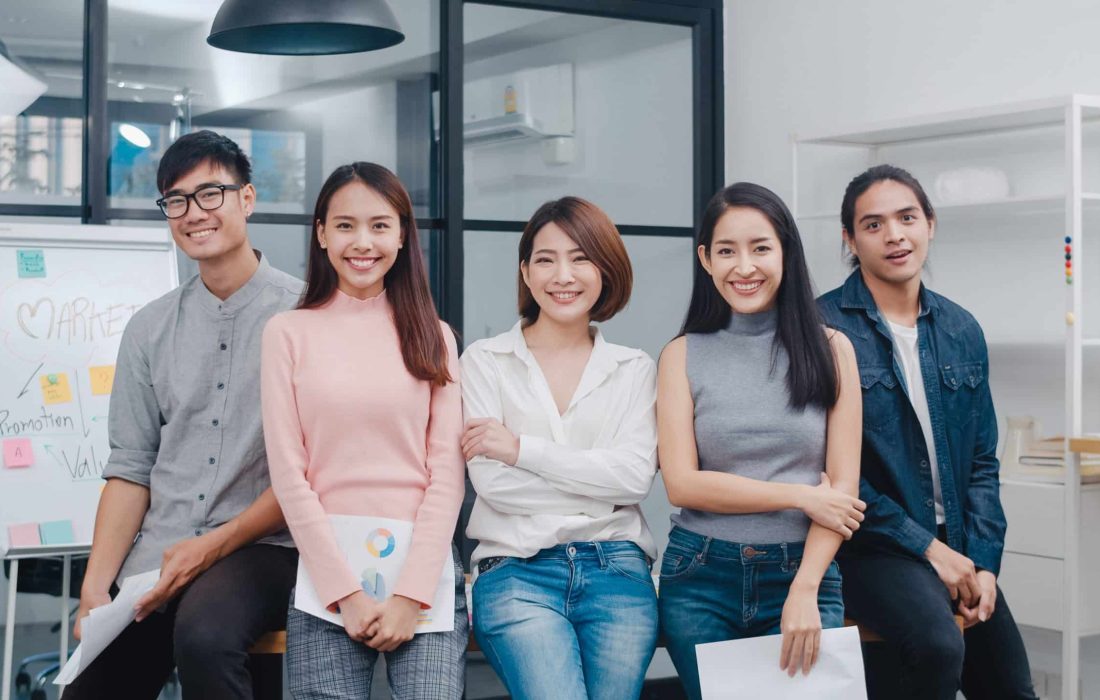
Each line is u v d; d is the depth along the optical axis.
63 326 3.14
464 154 4.23
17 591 3.46
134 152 3.85
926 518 2.55
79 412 3.08
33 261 3.17
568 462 2.26
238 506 2.43
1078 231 3.09
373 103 4.15
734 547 2.29
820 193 4.30
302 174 4.07
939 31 3.89
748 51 4.59
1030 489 3.19
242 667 2.17
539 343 2.44
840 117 4.23
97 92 3.79
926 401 2.57
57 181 3.77
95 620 2.14
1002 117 3.36
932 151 3.93
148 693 2.40
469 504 4.13
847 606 2.44
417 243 2.35
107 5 3.82
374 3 2.59
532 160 4.34
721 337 2.41
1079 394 3.09
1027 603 3.20
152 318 2.52
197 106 3.93
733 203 2.37
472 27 4.24
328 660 2.16
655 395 2.43
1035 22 3.60
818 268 4.32
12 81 3.72
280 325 2.28
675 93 4.61
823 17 4.29
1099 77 3.42
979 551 2.53
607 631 2.23
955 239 3.86
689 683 2.35
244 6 2.55
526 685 2.13
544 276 2.36
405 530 2.20
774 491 2.24
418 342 2.28
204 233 2.45
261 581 2.28
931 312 2.63
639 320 4.52
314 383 2.22
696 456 2.38
